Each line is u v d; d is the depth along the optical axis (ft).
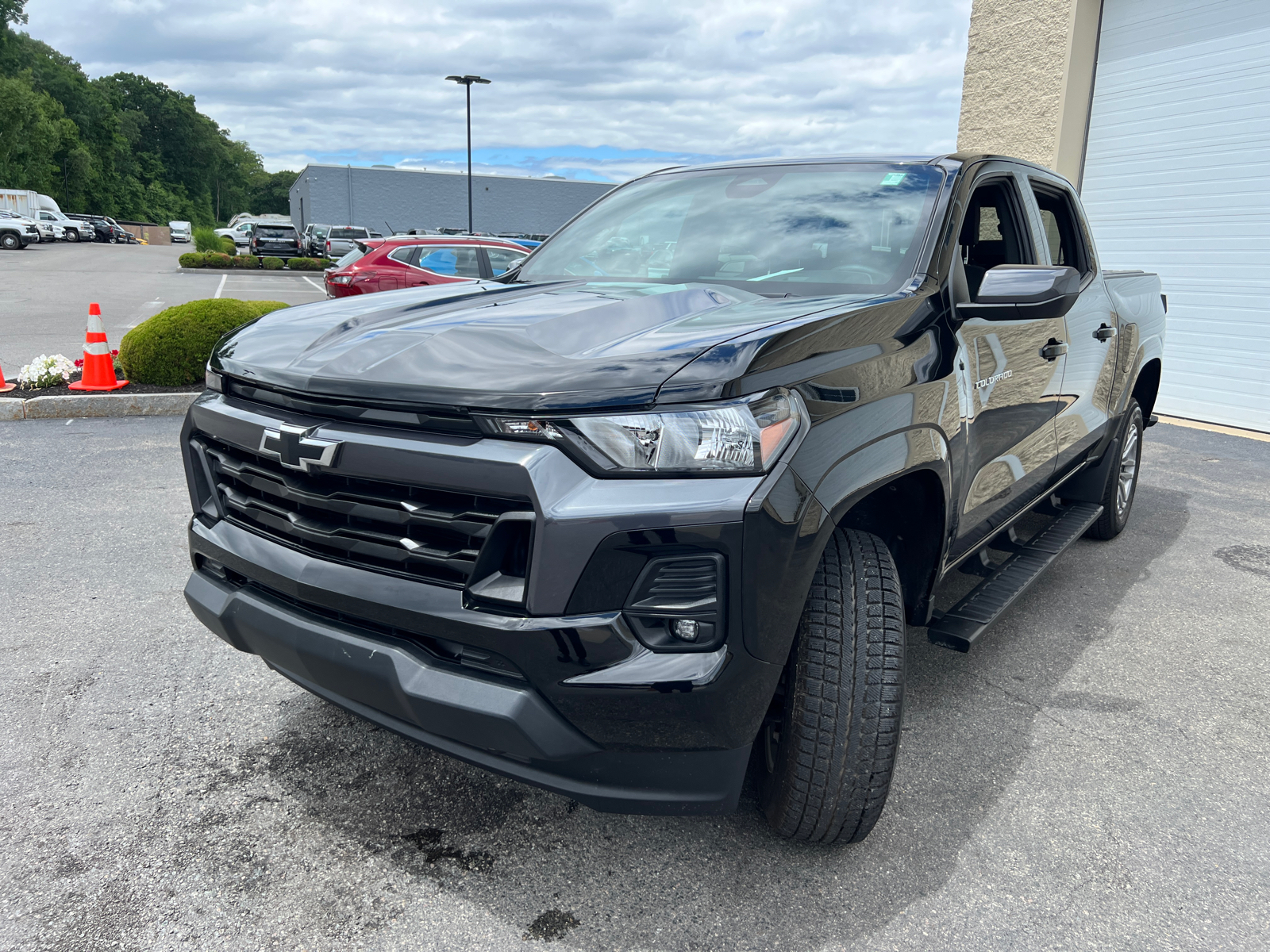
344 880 6.54
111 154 337.93
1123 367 13.47
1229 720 9.39
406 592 5.70
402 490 5.71
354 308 7.85
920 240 8.24
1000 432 8.86
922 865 6.89
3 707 8.80
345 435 5.84
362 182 157.69
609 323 6.59
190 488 7.54
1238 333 26.73
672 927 6.15
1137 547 15.37
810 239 8.66
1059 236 12.14
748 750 5.74
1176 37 27.27
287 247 108.37
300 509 6.36
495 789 7.73
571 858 6.85
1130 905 6.50
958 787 7.98
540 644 5.27
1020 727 9.11
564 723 5.42
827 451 5.73
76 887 6.37
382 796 7.59
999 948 6.04
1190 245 27.71
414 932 6.04
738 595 5.29
